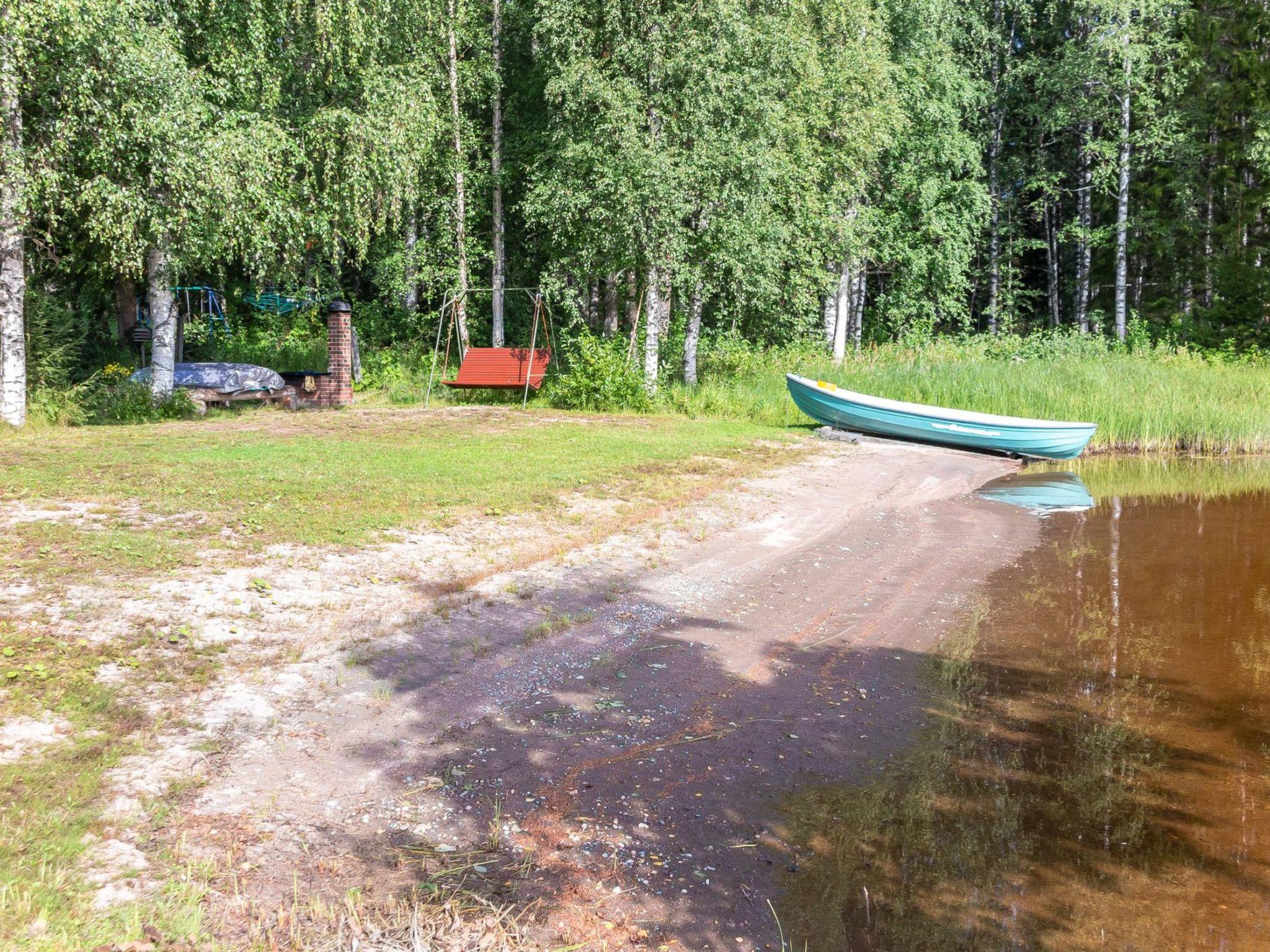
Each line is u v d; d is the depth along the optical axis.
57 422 13.85
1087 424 15.87
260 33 15.91
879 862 3.84
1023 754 4.92
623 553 8.05
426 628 5.95
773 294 21.53
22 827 3.47
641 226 18.66
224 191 13.88
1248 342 27.97
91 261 17.91
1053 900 3.62
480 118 26.33
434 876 3.52
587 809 4.10
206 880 3.32
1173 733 5.23
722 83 18.22
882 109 23.77
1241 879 3.80
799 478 12.05
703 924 3.36
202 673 5.00
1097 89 31.67
